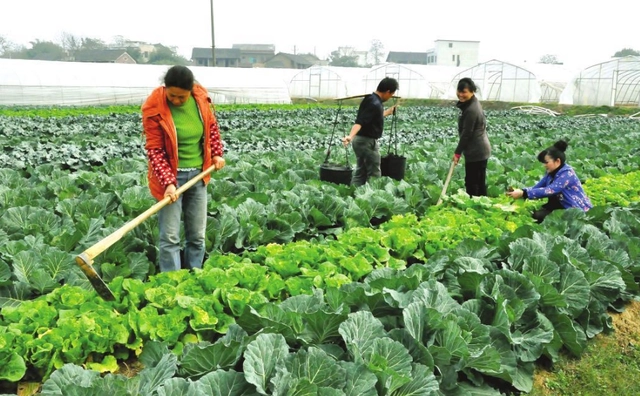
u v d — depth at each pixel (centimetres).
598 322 534
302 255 536
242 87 4269
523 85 4244
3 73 3319
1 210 716
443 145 1572
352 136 897
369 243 587
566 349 504
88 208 707
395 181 932
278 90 4469
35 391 381
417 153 1339
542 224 706
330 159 1233
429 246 614
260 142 1519
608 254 614
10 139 1485
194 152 536
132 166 1067
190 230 566
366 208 778
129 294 453
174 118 515
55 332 391
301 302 430
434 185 892
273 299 487
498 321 439
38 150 1266
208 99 541
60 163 1132
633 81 3806
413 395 353
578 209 714
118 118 2353
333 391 322
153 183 524
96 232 593
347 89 5028
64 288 453
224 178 915
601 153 1429
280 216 702
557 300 481
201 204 556
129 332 415
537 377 466
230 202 758
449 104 4362
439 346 395
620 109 3638
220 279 475
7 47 11275
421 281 492
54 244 583
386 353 367
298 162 1184
